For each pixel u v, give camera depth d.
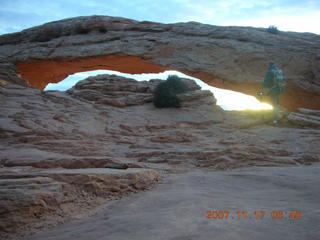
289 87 28.33
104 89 21.94
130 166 8.33
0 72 27.53
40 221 4.30
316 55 28.55
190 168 8.71
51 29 37.25
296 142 13.39
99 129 15.69
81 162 8.20
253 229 3.28
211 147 12.16
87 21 36.16
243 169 8.26
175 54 32.66
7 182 5.01
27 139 12.16
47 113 16.77
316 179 6.34
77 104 19.28
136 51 33.34
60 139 12.90
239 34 32.16
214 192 5.60
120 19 36.56
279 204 4.58
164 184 6.59
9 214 4.14
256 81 28.81
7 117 15.26
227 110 20.39
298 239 2.95
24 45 37.56
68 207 4.86
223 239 2.96
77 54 34.72
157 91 20.17
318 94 27.62
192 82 23.23
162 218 3.80
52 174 5.71
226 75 30.11
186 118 18.00
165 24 35.59
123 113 18.56
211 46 31.91
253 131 16.28
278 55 29.47
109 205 5.10
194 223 3.53
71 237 3.53
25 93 20.34
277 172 7.36
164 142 13.19
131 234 3.30
